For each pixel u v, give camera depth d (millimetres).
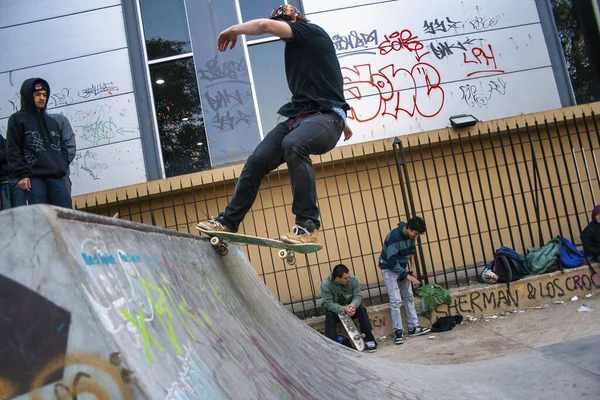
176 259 2342
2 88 7484
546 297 6547
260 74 7730
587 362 3994
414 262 7094
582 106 7539
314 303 6648
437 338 5957
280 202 7301
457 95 7719
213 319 2289
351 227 7348
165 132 7535
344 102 3201
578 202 7625
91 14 7645
